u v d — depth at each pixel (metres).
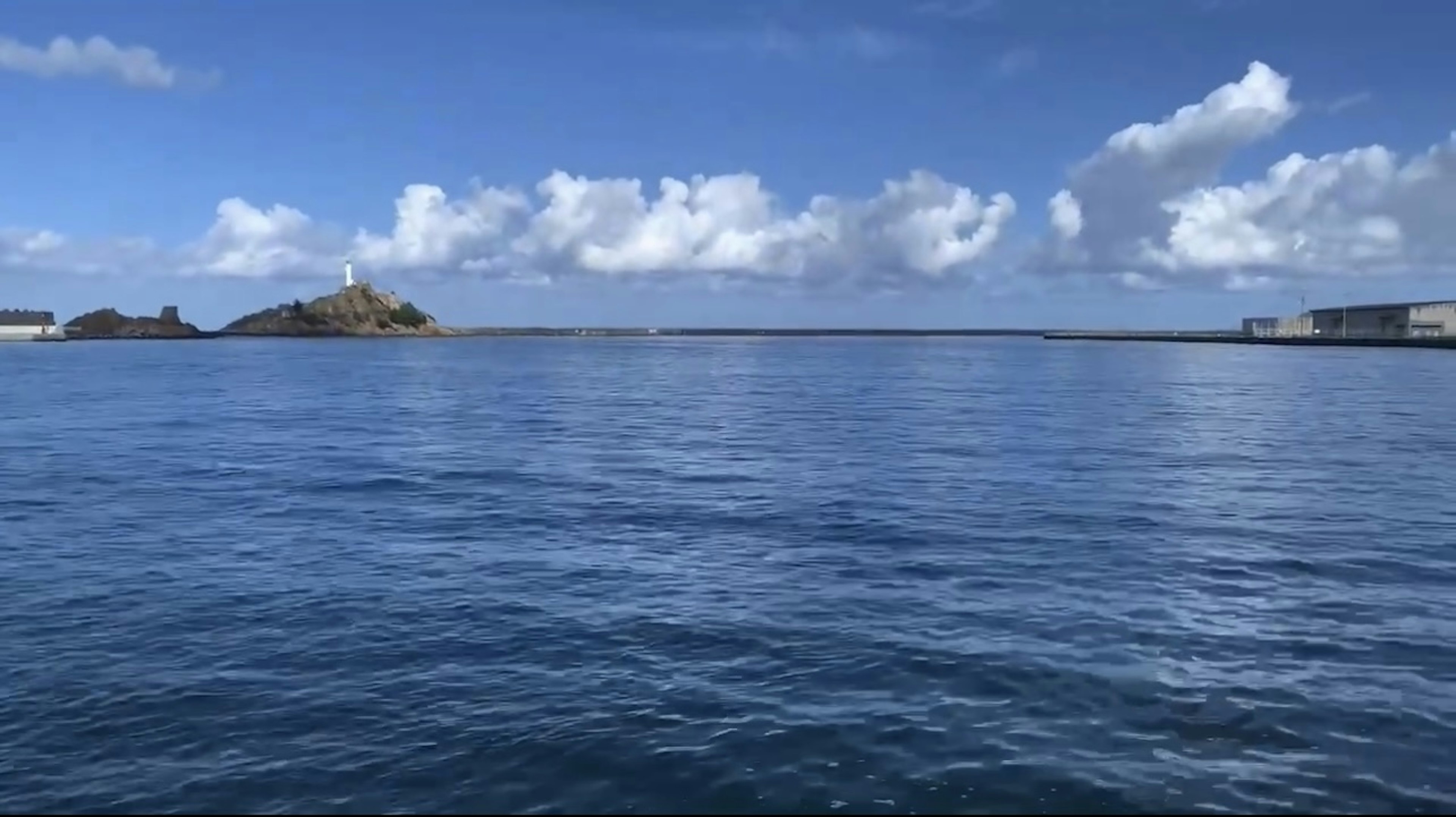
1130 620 14.20
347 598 15.42
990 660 12.56
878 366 120.25
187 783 9.50
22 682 11.90
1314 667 12.34
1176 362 127.81
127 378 85.00
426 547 18.95
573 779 9.52
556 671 12.27
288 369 104.88
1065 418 47.56
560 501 24.19
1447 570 17.05
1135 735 10.41
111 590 15.89
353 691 11.65
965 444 36.41
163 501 24.20
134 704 11.28
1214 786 9.34
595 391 71.12
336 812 8.97
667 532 20.44
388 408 54.34
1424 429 41.16
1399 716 10.87
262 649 13.09
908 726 10.64
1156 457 32.38
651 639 13.45
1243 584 16.16
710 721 10.80
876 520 21.73
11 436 39.34
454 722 10.78
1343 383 77.00
